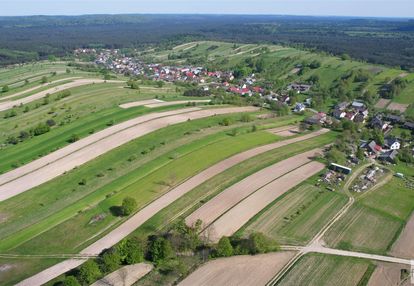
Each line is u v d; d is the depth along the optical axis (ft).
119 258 233.35
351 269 230.89
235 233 264.93
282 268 230.48
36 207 304.30
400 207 307.78
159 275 225.76
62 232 273.13
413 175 373.81
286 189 326.44
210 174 349.61
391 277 224.94
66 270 234.17
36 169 368.89
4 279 227.61
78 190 326.85
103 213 293.64
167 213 290.56
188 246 245.24
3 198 318.45
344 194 323.57
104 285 218.18
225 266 231.71
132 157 379.76
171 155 386.52
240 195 315.37
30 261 243.81
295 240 259.39
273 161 380.99
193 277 222.69
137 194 318.45
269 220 281.74
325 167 372.58
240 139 435.94
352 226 277.44
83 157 389.60
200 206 299.58
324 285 216.74
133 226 277.03
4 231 275.39
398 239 263.70
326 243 256.93
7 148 423.64
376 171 373.81
